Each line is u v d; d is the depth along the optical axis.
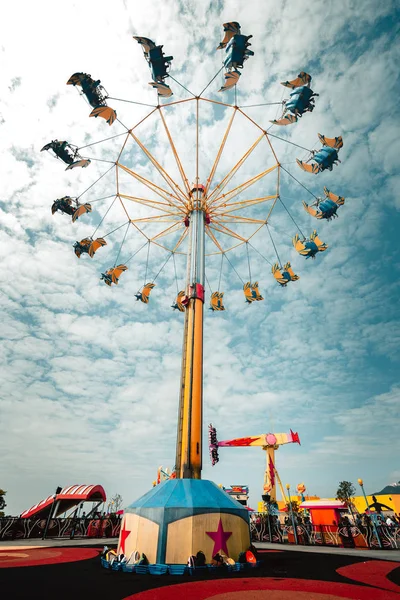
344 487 68.50
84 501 28.97
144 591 7.61
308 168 20.02
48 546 17.78
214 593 7.48
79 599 6.82
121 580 8.88
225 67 16.39
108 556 11.37
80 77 16.39
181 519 10.96
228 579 9.13
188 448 14.18
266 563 12.15
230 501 12.70
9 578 8.83
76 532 25.69
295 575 9.78
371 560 13.20
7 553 14.52
